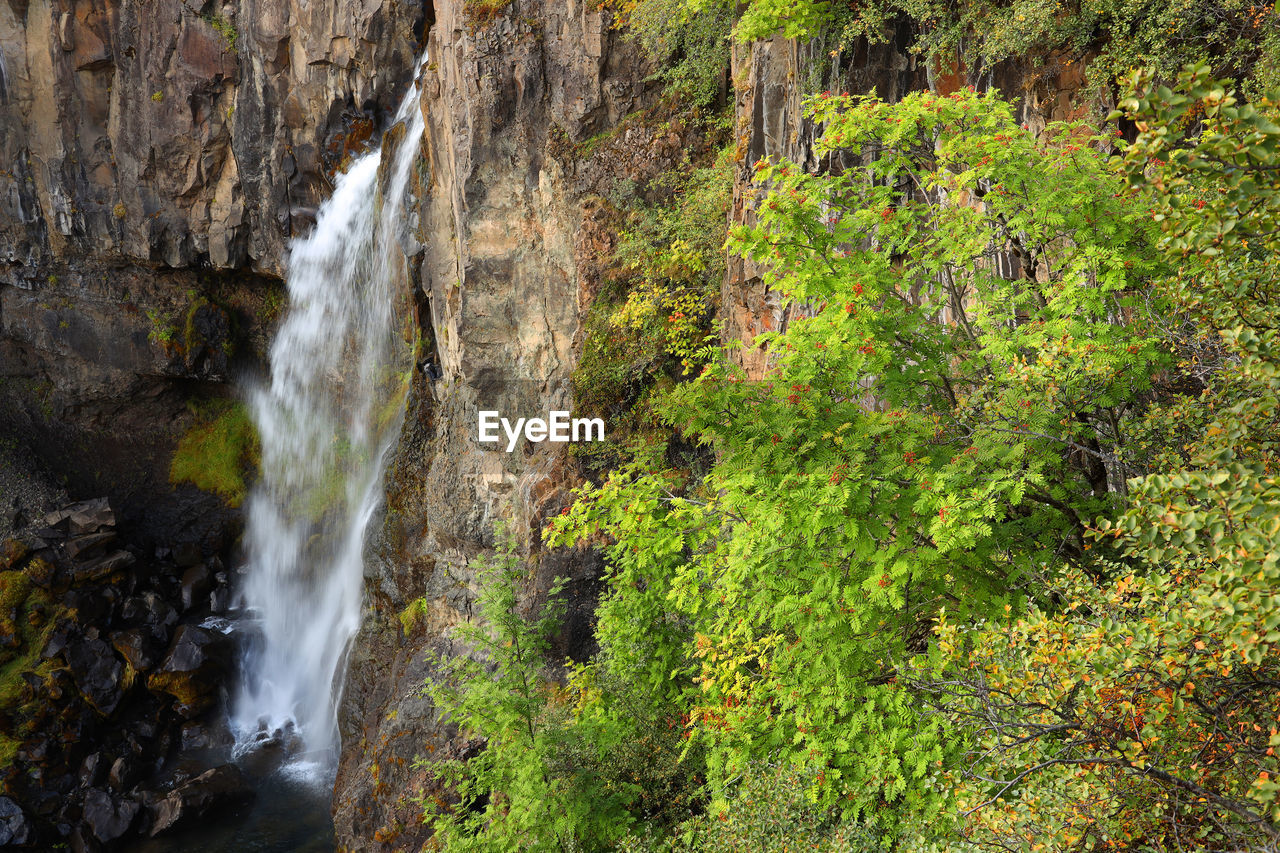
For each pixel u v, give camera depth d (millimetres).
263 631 28438
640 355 17750
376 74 28516
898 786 6914
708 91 17938
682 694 11117
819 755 7656
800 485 7188
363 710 22500
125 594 27234
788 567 8062
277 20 28922
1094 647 4082
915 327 8172
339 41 28438
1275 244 3744
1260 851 3777
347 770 21906
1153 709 4047
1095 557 7172
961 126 7793
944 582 7402
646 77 18406
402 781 18266
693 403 7789
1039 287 7801
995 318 7797
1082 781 4363
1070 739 4621
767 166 7910
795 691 8109
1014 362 7340
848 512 6992
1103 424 7625
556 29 18609
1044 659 4359
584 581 17469
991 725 4883
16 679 23547
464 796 11711
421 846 16812
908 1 11344
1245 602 3207
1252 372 3965
